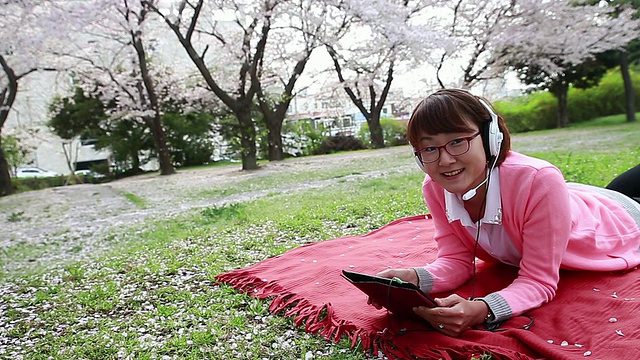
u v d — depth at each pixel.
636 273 2.19
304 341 1.95
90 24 13.06
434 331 1.89
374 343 1.86
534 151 9.91
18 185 17.22
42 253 4.59
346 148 20.89
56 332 2.33
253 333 2.07
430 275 2.20
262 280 2.69
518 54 15.85
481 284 2.32
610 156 7.28
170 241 4.29
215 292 2.66
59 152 25.09
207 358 1.89
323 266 2.76
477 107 1.90
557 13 14.38
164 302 2.60
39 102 21.97
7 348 2.17
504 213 2.05
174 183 11.92
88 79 16.69
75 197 10.50
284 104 16.25
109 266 3.57
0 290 3.23
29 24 12.15
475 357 1.67
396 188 6.41
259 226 4.52
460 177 1.93
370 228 4.06
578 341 1.72
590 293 2.04
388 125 21.67
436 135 1.87
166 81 18.11
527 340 1.71
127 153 20.33
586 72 18.39
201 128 20.81
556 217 1.95
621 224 2.35
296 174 10.71
